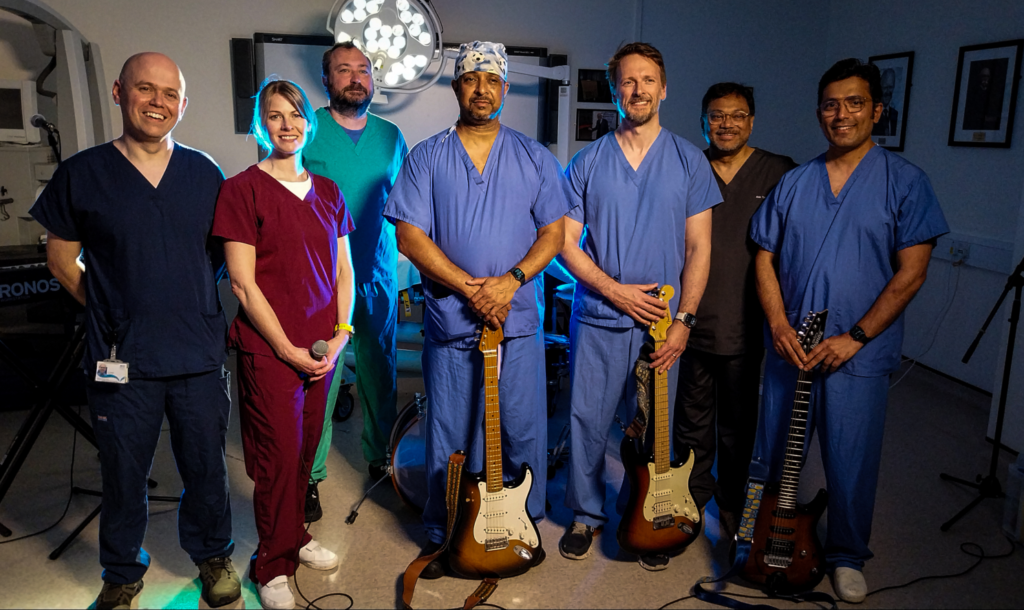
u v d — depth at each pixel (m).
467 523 2.16
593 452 2.40
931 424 3.58
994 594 2.22
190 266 1.95
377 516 2.67
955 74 4.00
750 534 2.19
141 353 1.92
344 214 2.22
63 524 2.57
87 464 3.05
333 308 2.16
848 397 2.17
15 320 3.62
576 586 2.24
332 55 2.71
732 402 2.48
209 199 1.97
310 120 2.04
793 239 2.24
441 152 2.21
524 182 2.21
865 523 2.25
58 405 2.53
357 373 2.86
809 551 2.16
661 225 2.28
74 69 3.74
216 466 2.08
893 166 2.14
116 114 4.28
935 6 4.12
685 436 2.58
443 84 4.47
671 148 2.29
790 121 4.91
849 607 2.14
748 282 2.39
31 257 3.20
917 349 4.42
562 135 4.09
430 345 2.29
